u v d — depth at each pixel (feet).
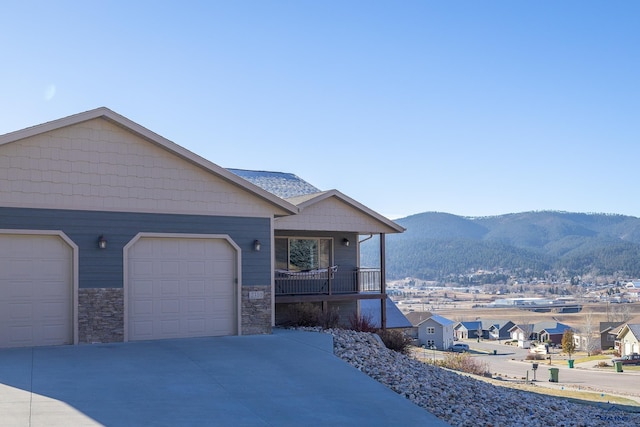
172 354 52.26
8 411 35.96
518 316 582.35
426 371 57.06
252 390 43.37
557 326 410.11
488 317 590.14
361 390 45.19
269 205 65.16
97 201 56.75
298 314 74.79
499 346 385.70
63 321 55.26
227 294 62.80
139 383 43.27
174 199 60.23
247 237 63.77
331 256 86.69
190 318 60.85
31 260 54.34
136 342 57.21
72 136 56.08
